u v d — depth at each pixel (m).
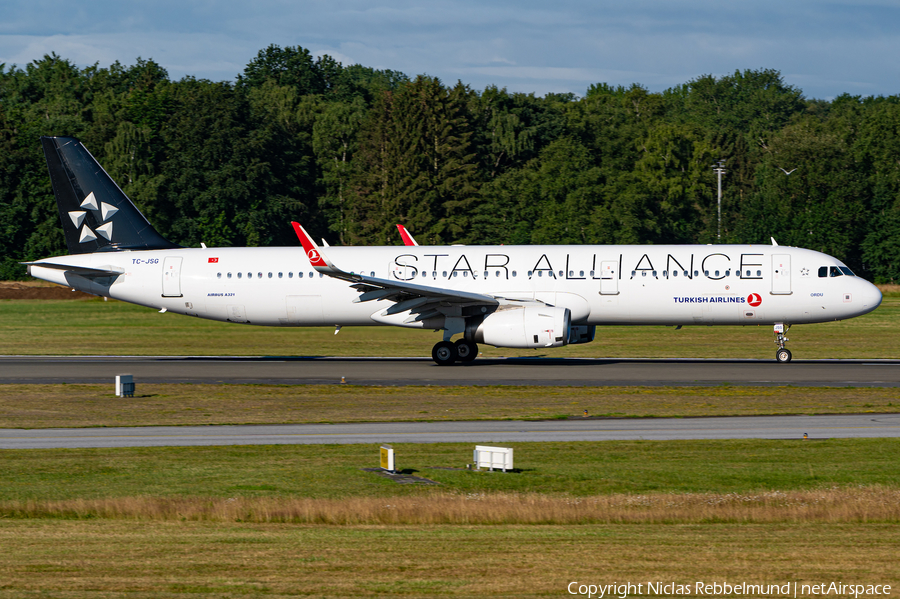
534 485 79.19
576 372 154.50
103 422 111.88
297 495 75.88
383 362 174.88
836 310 158.50
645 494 74.81
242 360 181.88
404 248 174.38
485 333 160.38
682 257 162.88
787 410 114.81
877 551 55.44
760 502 71.06
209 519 67.06
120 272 178.75
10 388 141.25
